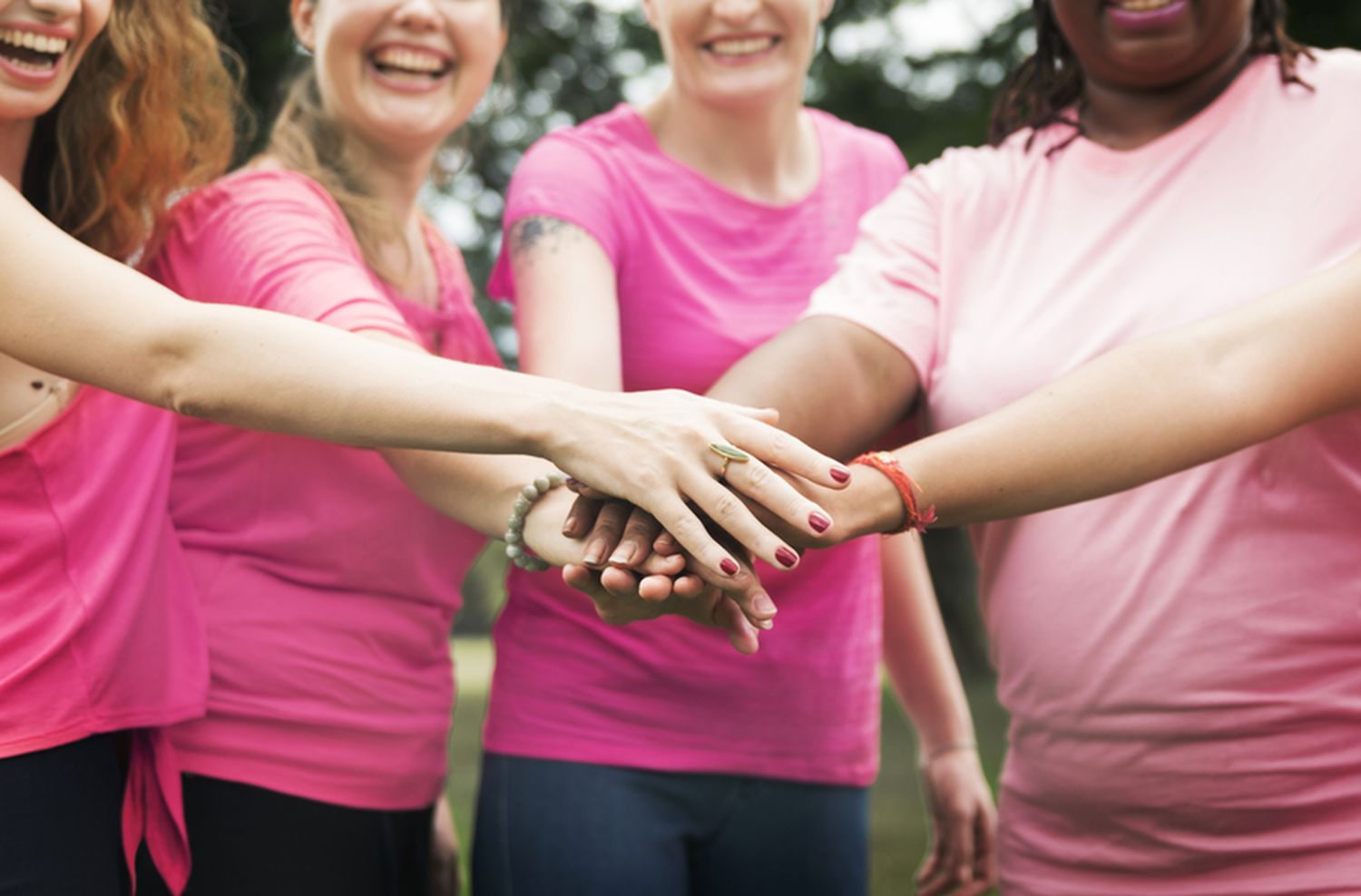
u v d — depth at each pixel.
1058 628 2.14
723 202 2.63
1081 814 2.18
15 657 1.92
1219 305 2.05
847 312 2.24
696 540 1.91
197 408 1.88
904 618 3.03
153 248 2.35
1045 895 2.22
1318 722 2.00
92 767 1.99
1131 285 2.12
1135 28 2.11
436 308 2.61
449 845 2.77
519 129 10.39
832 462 1.93
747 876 2.58
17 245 1.85
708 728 2.52
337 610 2.33
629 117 2.67
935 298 2.28
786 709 2.56
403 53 2.51
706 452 1.92
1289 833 2.03
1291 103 2.12
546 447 1.94
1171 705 2.05
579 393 1.97
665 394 2.00
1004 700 2.30
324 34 2.51
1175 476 2.06
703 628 2.50
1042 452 1.94
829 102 10.91
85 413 2.04
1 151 2.07
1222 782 2.05
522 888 2.50
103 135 2.18
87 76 2.16
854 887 2.69
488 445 1.92
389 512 2.35
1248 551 2.02
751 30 2.55
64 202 2.21
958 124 10.37
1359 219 2.04
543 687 2.54
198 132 2.37
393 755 2.37
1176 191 2.14
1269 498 2.01
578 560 2.04
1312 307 1.93
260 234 2.26
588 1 10.62
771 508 1.91
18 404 1.99
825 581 2.61
